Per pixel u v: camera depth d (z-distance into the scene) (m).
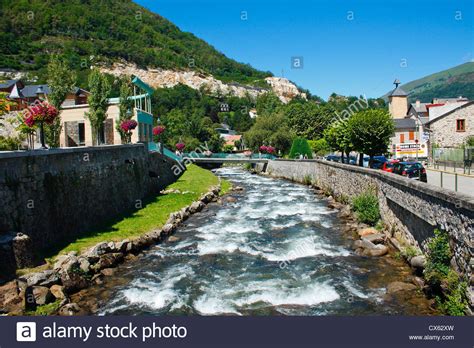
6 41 79.81
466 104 38.72
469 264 7.82
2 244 9.63
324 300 9.65
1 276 9.27
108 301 9.77
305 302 9.58
